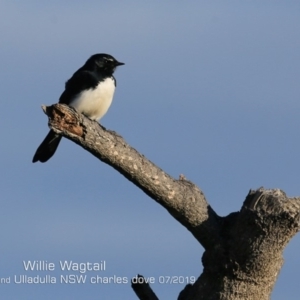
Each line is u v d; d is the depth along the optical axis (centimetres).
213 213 1170
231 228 1148
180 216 1155
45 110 1070
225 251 1123
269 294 1128
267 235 1069
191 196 1147
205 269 1155
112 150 1085
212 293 1134
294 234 1073
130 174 1113
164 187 1127
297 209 1054
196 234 1164
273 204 1067
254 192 1106
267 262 1088
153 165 1127
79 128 1065
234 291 1114
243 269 1102
